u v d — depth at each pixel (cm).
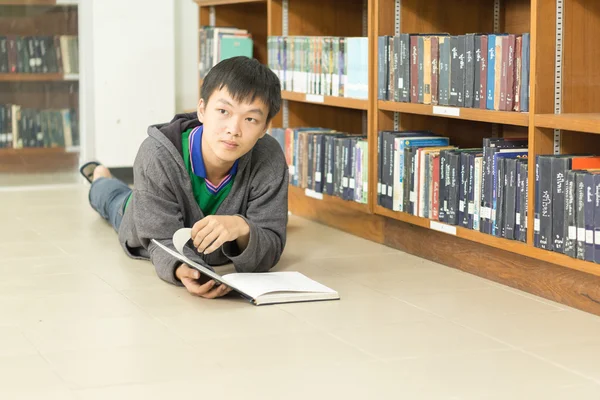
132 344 223
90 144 525
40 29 509
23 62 507
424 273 308
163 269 278
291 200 432
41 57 510
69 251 335
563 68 271
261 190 294
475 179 295
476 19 360
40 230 377
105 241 354
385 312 256
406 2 349
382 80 345
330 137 382
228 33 500
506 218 280
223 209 296
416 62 327
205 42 512
